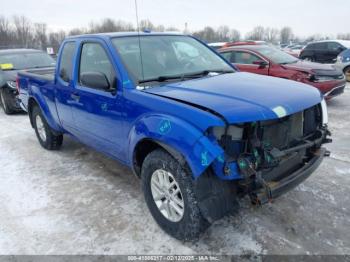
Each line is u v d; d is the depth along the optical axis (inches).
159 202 115.2
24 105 223.3
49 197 146.0
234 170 92.6
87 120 149.3
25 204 140.8
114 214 129.7
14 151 212.2
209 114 92.7
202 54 157.9
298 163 115.3
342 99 342.3
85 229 120.6
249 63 324.8
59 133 196.1
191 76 134.2
